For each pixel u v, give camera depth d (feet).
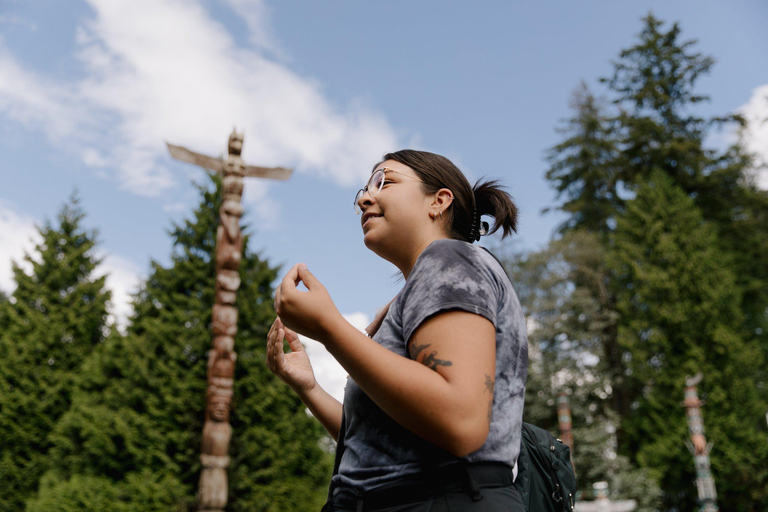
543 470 4.01
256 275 51.85
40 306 68.95
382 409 3.11
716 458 62.34
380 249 4.17
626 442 71.87
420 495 3.06
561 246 80.48
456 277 3.23
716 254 74.90
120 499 41.57
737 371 66.49
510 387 3.47
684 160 89.30
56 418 62.03
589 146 95.20
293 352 4.88
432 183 4.16
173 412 44.01
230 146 34.17
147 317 47.67
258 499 42.50
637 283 74.69
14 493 56.65
